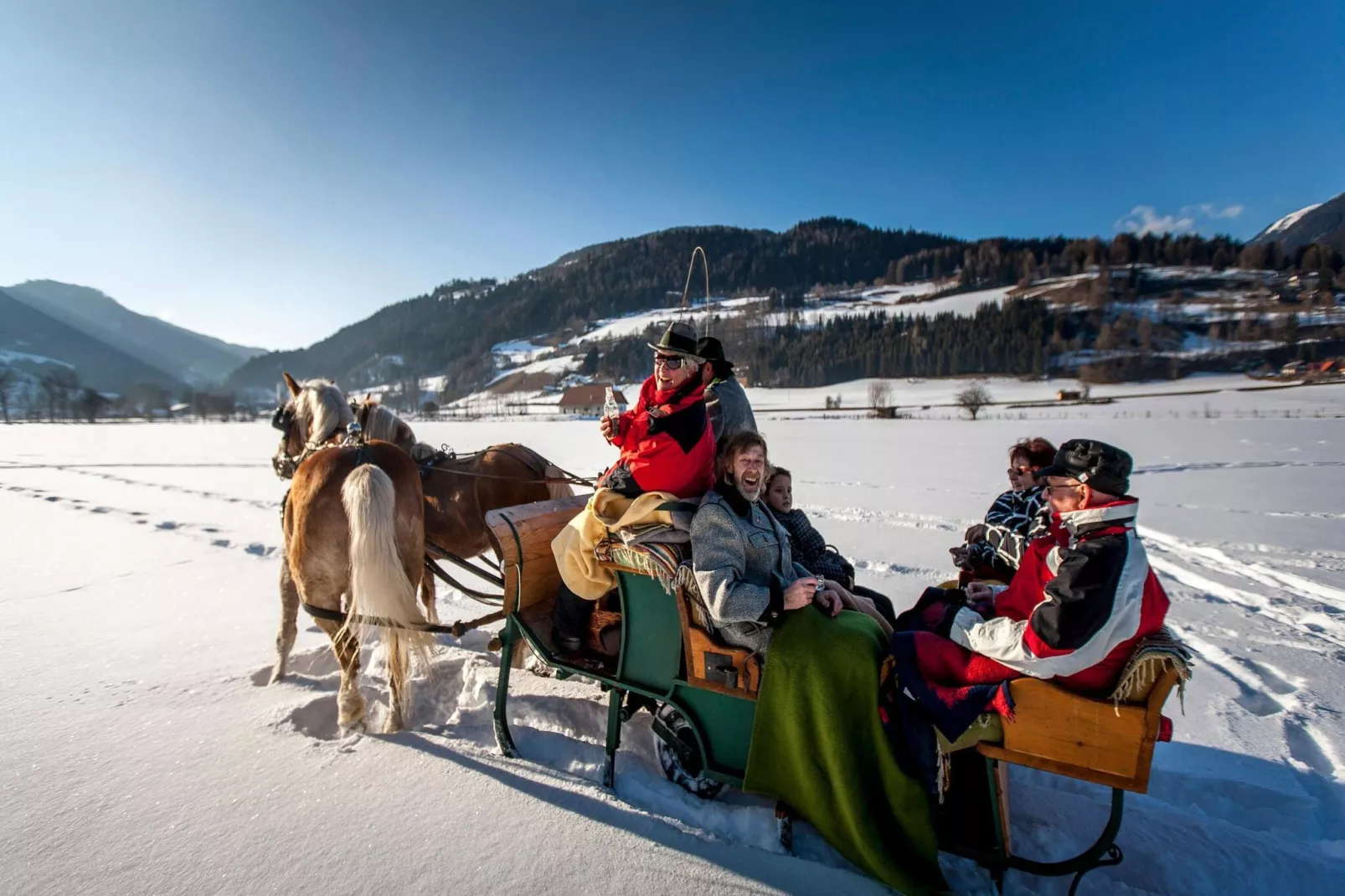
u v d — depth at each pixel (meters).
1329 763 3.39
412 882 2.42
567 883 2.42
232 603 5.80
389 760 3.21
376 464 3.55
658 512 2.81
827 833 2.49
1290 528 8.90
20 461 21.20
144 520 9.85
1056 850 2.67
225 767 3.15
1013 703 2.25
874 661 2.45
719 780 2.79
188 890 2.38
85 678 4.17
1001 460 18.70
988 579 3.22
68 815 2.79
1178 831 2.78
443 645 4.81
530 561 3.38
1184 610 5.75
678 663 2.88
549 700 3.83
